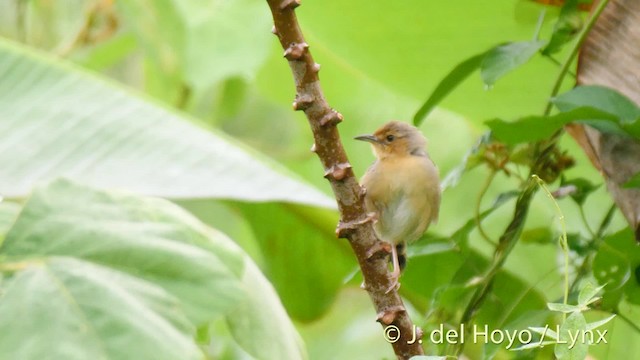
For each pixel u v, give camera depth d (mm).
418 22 11094
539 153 9297
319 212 11672
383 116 15188
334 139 6695
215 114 14461
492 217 13688
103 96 9227
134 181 8586
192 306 6461
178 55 13266
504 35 11039
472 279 9148
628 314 10148
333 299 12172
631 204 8477
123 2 13180
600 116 8102
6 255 6434
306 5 11164
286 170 9156
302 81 6578
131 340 6133
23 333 6094
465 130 15195
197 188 8594
